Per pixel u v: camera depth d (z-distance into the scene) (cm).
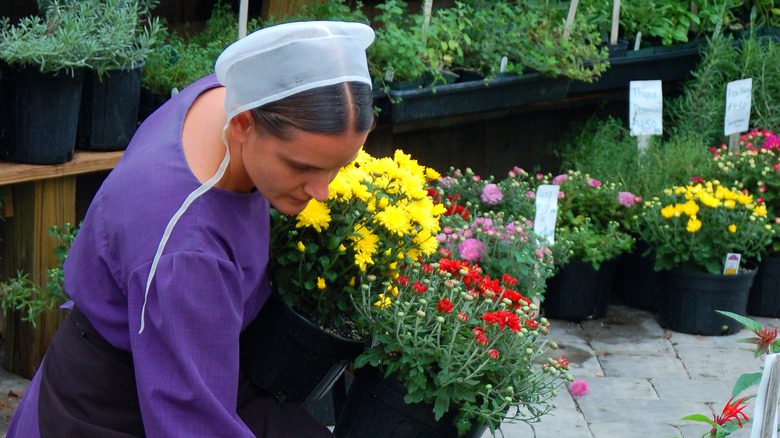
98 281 167
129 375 172
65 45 328
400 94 432
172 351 155
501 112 532
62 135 341
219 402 159
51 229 334
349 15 450
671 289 447
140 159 163
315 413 318
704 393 384
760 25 590
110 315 167
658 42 573
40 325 357
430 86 444
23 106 333
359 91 151
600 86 536
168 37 445
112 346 170
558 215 464
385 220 233
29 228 350
